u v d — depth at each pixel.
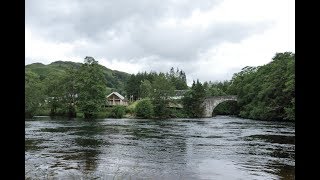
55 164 21.36
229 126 57.00
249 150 28.20
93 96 87.00
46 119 74.94
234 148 29.47
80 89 86.06
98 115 87.38
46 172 18.88
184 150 28.27
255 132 44.62
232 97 99.19
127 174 18.91
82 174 18.56
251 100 91.62
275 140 35.44
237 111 106.25
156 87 94.94
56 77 92.19
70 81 87.62
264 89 76.12
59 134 40.66
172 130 48.69
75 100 88.25
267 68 91.81
